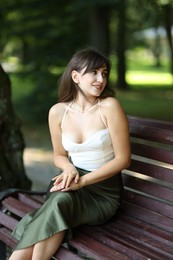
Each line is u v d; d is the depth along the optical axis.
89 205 3.12
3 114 4.84
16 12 14.20
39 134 11.47
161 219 3.12
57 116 3.28
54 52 13.45
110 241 2.92
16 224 3.28
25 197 3.72
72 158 3.25
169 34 21.27
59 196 2.97
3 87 4.86
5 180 4.77
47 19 14.06
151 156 3.26
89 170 3.18
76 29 14.30
